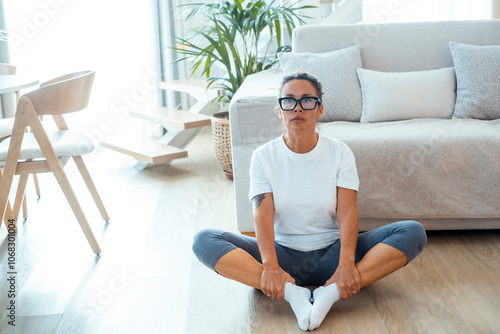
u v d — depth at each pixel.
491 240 2.35
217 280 2.12
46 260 2.38
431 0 4.32
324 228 1.95
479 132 2.34
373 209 2.34
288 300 1.80
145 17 4.21
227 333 1.75
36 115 2.29
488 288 1.94
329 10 4.27
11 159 2.31
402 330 1.71
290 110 1.83
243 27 3.45
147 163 3.70
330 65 2.78
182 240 2.52
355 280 1.78
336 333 1.71
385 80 2.75
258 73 3.22
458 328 1.71
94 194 2.77
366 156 2.31
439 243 2.34
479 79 2.68
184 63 4.43
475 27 2.92
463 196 2.30
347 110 2.75
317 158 1.90
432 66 2.90
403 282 2.02
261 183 1.92
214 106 4.41
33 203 3.15
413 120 2.67
